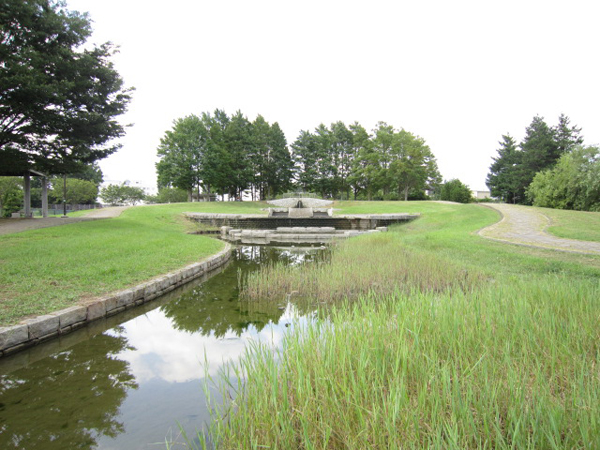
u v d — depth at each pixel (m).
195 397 3.57
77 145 15.54
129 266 8.67
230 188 53.28
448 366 2.80
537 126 51.47
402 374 2.54
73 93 14.72
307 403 2.39
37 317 5.12
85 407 3.42
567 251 9.78
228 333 5.54
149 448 2.74
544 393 2.23
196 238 16.81
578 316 3.87
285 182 54.72
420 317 3.82
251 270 11.62
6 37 13.55
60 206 50.34
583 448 1.84
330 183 52.53
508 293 4.99
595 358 2.94
